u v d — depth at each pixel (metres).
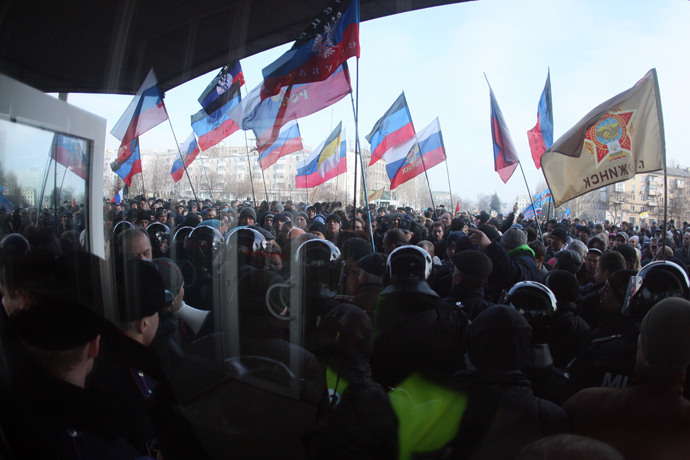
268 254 2.98
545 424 1.27
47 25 1.88
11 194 1.65
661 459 1.16
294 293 2.46
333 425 1.54
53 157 1.87
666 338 1.19
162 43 2.72
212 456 1.77
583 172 2.74
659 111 2.38
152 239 3.36
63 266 1.47
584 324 2.26
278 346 2.30
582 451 0.84
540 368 1.69
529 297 1.72
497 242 3.09
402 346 1.70
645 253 5.89
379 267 2.22
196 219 3.96
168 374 2.09
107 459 1.11
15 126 1.68
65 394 1.11
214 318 2.60
